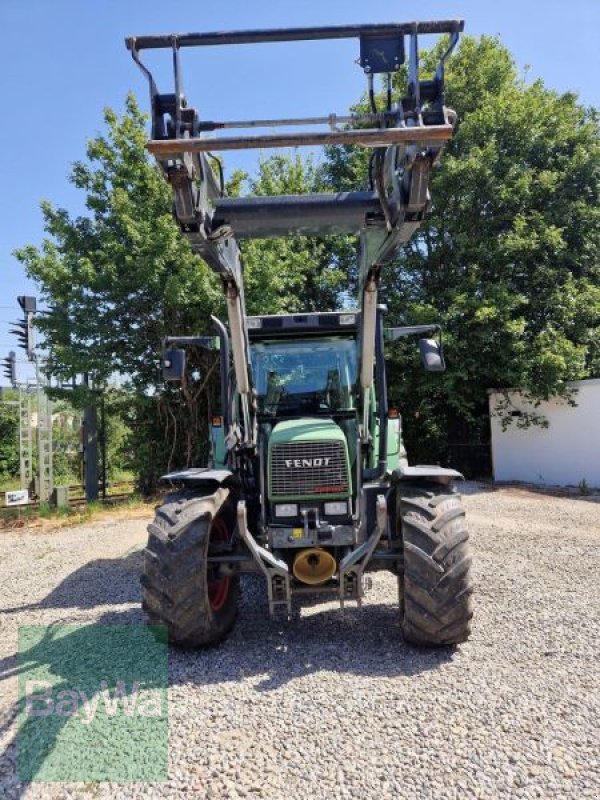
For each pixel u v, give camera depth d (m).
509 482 14.59
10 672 4.12
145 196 14.45
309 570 4.32
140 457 15.94
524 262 14.84
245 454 5.02
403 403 16.14
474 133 15.31
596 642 4.27
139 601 5.79
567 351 13.55
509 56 16.83
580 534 8.17
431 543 4.10
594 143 15.87
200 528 4.22
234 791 2.71
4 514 12.73
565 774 2.76
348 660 4.09
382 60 3.16
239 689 3.70
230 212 3.72
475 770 2.81
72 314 14.20
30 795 2.74
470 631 4.16
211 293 13.49
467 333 14.05
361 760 2.91
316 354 5.38
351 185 17.56
